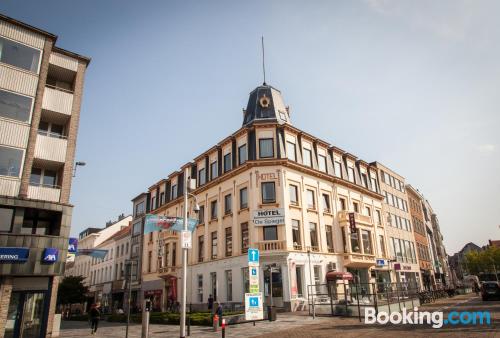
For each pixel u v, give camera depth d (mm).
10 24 19641
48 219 19094
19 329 16484
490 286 29188
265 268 26109
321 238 29703
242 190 29812
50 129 21578
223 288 28984
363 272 34125
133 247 46031
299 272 26938
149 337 15539
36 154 19484
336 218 32344
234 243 28875
